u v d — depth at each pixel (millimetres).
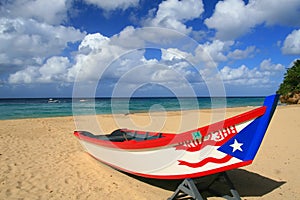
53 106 34062
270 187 5039
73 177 5457
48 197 4480
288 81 39219
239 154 4156
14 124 13758
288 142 8578
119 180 5355
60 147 8164
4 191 4637
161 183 5246
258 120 4082
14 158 6715
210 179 4527
